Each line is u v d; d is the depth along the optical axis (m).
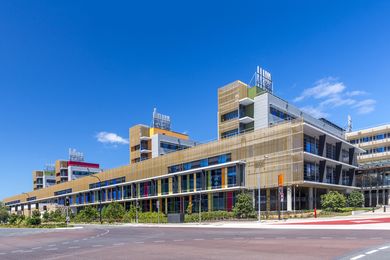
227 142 59.88
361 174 72.88
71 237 25.62
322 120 76.75
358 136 83.69
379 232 19.55
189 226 37.75
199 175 63.94
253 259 11.12
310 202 53.81
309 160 52.22
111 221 65.38
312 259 10.66
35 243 21.14
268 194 53.00
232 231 25.61
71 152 134.12
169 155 72.62
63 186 115.19
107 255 13.42
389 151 77.81
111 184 91.44
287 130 50.56
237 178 55.56
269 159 52.38
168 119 98.44
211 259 11.41
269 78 71.12
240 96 64.81
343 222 30.16
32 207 118.69
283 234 20.55
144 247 15.98
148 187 77.06
